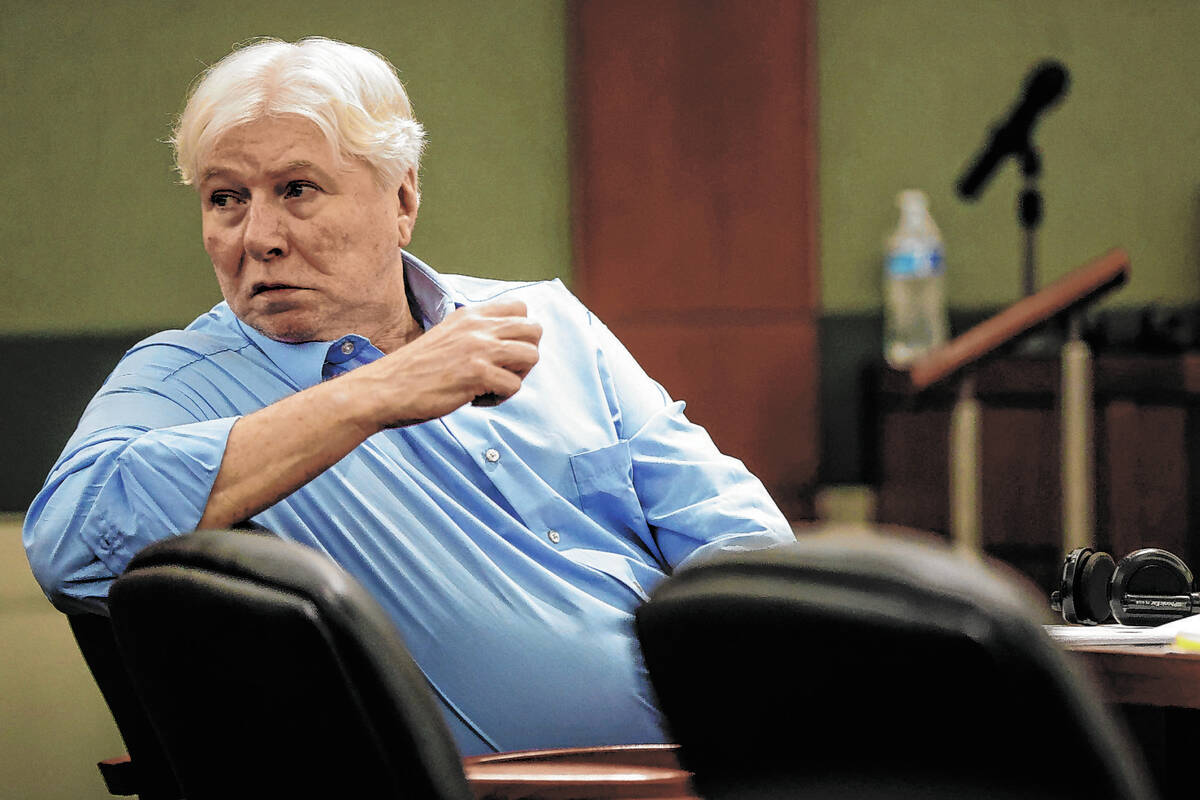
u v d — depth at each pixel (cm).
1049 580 1152
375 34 1338
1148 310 1166
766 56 1344
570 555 558
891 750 193
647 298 1355
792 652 195
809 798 201
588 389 608
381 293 572
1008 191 1392
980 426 1165
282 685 256
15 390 1284
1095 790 181
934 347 1353
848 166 1387
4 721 1180
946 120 1387
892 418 1196
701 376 1359
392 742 248
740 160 1351
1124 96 1398
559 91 1370
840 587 192
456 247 1357
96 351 1294
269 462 477
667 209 1351
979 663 181
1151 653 441
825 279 1390
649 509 604
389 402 475
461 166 1356
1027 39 1390
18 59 1282
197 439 482
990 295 1393
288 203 544
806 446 1369
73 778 1188
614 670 525
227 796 297
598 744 523
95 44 1292
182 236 1309
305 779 267
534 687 518
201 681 278
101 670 484
